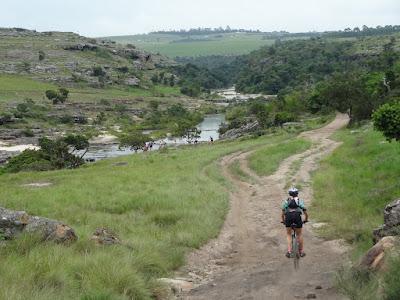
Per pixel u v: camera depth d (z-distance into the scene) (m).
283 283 10.84
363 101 72.00
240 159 44.12
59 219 18.77
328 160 37.25
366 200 19.30
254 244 16.58
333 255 13.49
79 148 85.56
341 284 9.20
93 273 10.20
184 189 26.02
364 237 14.12
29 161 60.75
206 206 21.66
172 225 18.09
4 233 12.76
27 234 12.63
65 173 40.53
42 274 9.70
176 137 118.25
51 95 159.88
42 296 8.30
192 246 15.43
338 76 119.69
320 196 23.25
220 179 32.03
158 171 35.25
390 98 70.50
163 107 184.62
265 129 90.19
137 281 10.11
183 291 11.03
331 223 17.48
